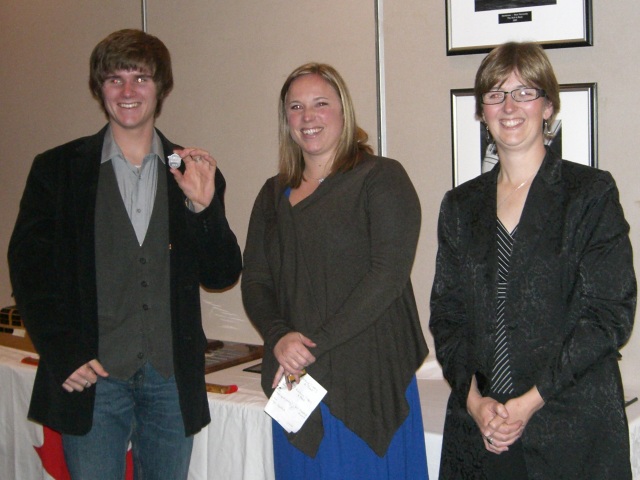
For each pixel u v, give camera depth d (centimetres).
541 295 156
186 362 193
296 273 186
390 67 259
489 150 240
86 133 346
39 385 191
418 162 256
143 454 198
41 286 183
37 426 270
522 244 158
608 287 151
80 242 185
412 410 193
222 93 300
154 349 191
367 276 178
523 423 152
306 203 187
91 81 190
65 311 184
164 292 192
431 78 251
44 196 188
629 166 224
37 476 275
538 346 156
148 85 187
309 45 276
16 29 364
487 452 163
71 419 185
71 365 179
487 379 162
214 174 197
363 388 183
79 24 341
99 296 187
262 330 190
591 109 225
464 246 170
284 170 200
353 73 266
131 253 189
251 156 296
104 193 189
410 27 253
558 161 162
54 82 354
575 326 152
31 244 185
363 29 263
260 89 290
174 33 310
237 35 293
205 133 307
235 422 229
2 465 286
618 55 222
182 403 192
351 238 183
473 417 163
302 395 182
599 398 153
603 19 223
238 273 209
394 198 182
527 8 231
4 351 295
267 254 199
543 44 229
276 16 282
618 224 154
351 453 185
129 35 187
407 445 192
